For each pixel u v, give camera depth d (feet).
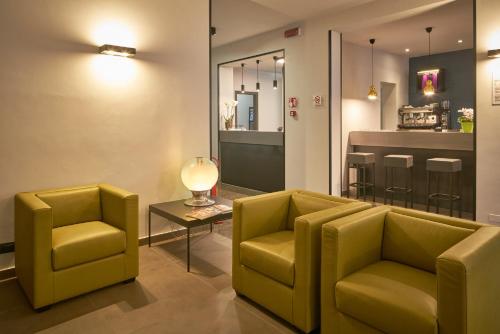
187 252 11.16
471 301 5.30
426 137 17.88
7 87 9.95
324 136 19.06
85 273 8.98
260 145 22.47
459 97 27.94
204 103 14.24
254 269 8.44
